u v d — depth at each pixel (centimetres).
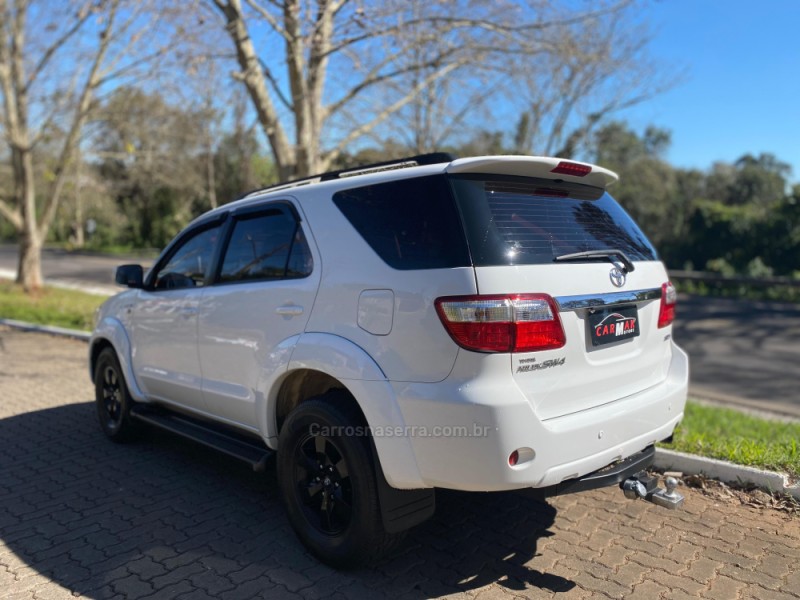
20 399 655
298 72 762
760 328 1496
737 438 534
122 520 370
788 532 357
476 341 261
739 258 2647
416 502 299
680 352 371
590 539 349
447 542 345
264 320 347
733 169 3647
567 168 312
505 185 301
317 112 800
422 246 284
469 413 258
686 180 3600
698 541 347
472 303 262
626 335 318
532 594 294
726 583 304
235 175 1919
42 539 346
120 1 826
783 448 472
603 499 404
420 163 321
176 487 421
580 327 289
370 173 325
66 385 715
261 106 809
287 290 335
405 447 276
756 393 920
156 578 306
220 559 325
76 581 303
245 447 376
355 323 299
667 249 2908
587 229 322
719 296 2166
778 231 2566
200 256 423
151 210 4697
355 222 314
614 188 2312
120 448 501
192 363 410
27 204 1650
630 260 330
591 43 1048
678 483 428
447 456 266
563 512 384
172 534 353
